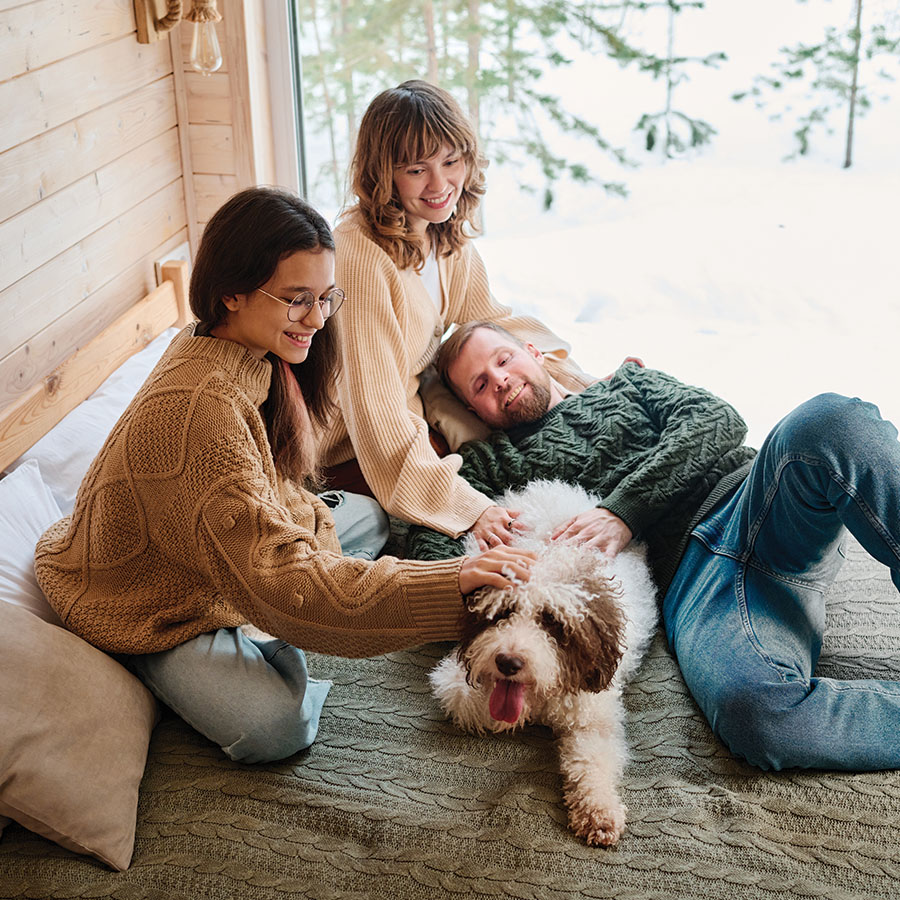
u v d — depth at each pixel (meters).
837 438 1.58
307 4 2.68
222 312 1.47
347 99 2.78
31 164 2.00
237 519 1.39
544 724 1.65
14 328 1.98
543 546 1.55
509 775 1.54
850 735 1.51
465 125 1.97
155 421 1.44
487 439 2.14
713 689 1.58
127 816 1.43
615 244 3.00
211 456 1.41
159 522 1.47
